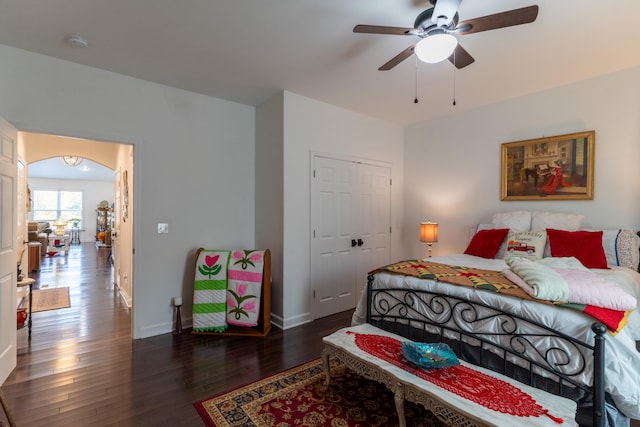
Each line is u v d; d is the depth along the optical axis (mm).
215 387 2271
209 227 3664
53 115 2748
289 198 3551
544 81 3252
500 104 3842
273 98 3672
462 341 2072
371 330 2342
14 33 2375
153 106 3277
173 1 2006
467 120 4156
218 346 2996
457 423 1416
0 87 2539
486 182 3980
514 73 3055
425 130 4629
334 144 3982
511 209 3766
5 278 2361
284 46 2564
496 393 1520
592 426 1560
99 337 3186
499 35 2371
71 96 2832
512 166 3736
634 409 1509
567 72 3045
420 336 2301
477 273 2381
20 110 2613
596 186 3174
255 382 2338
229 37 2432
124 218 4535
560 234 2949
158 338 3188
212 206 3686
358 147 4270
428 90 3479
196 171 3566
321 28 2316
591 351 1576
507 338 1873
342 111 4070
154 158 3289
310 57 2744
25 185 4430
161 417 1935
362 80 3217
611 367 1538
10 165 2461
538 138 3527
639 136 2947
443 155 4422
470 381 1629
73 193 12641
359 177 4293
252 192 4004
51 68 2744
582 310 1659
